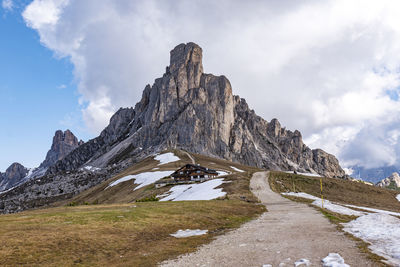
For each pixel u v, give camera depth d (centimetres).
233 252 1553
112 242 1888
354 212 3872
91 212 3167
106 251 1705
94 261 1519
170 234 2233
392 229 1900
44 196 17675
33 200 17238
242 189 6812
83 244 1802
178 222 2664
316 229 2158
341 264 1166
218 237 2080
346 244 1566
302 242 1688
